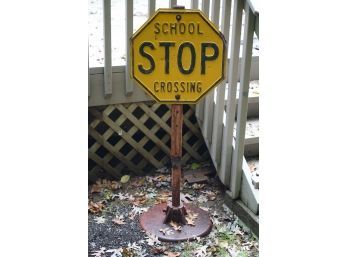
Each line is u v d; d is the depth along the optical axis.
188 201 3.19
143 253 2.65
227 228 2.90
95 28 4.05
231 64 2.85
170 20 2.43
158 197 3.24
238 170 2.95
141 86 2.51
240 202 3.00
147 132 3.48
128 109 3.36
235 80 2.87
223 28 2.88
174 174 2.78
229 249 2.71
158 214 2.96
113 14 4.50
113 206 3.13
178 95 2.53
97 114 3.31
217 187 3.38
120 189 3.36
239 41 2.79
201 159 3.69
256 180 2.87
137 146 3.51
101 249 2.68
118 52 3.47
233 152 2.99
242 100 2.80
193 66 2.49
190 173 3.51
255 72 3.60
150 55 2.47
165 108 3.50
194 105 3.47
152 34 2.45
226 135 2.98
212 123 3.20
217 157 3.14
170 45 2.46
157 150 3.59
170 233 2.79
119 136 3.58
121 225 2.91
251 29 2.67
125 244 2.73
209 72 2.50
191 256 2.64
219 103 3.02
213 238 2.80
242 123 2.85
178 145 2.71
